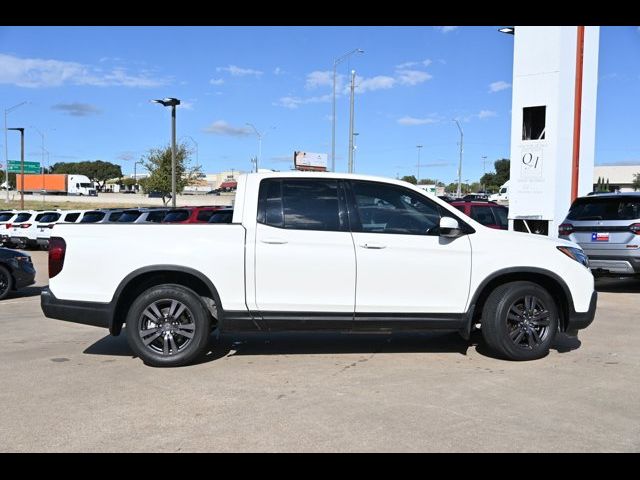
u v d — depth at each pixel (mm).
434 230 6102
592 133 15656
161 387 5297
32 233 23266
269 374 5695
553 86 14445
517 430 4289
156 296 5910
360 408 4734
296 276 5863
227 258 5848
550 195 14656
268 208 5973
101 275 5875
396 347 6789
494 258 6074
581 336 7402
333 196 6039
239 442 4086
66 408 4758
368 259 5906
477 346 6832
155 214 18203
